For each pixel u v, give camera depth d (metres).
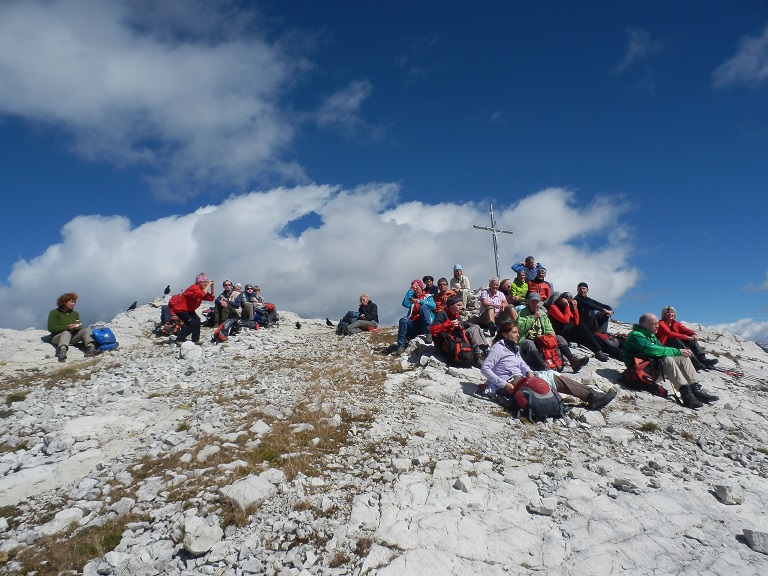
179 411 9.98
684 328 13.79
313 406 9.95
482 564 5.29
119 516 6.13
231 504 6.22
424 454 7.78
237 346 17.70
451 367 12.32
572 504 6.43
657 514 6.33
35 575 5.09
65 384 12.80
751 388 12.64
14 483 7.12
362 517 6.02
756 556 5.59
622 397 11.07
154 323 22.61
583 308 14.31
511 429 9.00
